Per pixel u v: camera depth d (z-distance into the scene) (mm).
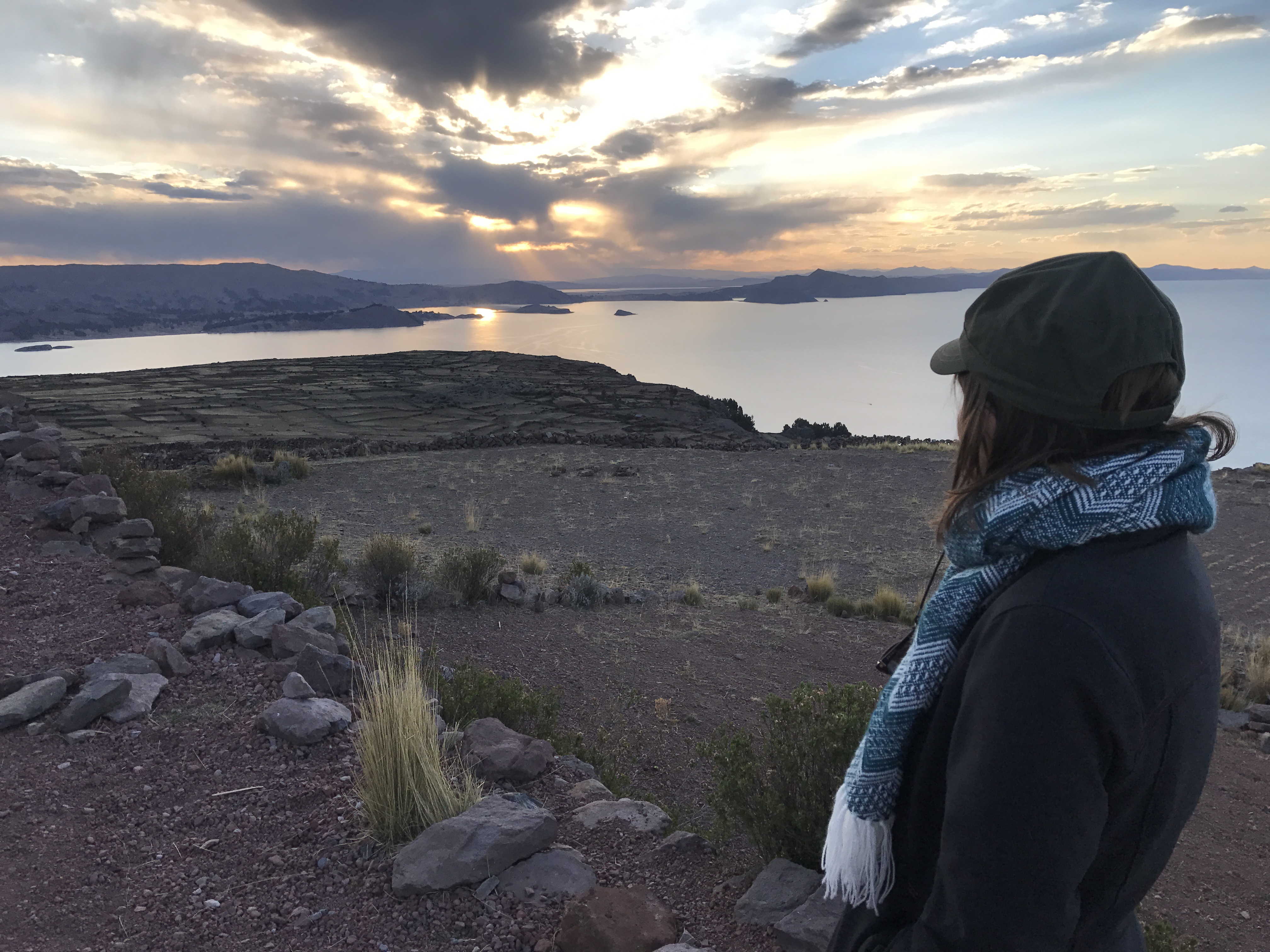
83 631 5188
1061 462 898
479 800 3191
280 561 7746
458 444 27094
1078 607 805
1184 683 821
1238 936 4262
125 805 3363
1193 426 942
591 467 22250
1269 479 22000
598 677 7543
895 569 13734
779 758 3174
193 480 18250
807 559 14266
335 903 2740
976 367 956
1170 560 871
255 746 3885
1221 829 5559
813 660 8891
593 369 52500
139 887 2828
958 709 928
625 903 2652
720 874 3070
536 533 15148
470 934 2584
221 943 2533
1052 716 776
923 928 909
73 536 6930
